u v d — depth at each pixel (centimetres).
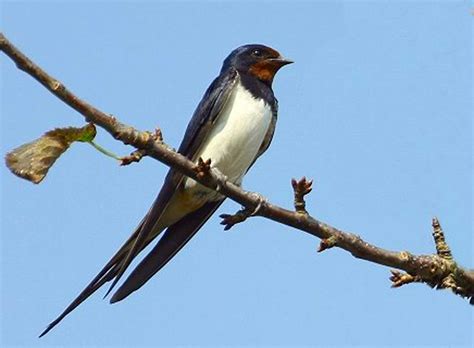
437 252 884
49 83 727
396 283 866
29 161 747
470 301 880
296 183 874
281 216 875
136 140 794
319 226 874
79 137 759
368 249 866
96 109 759
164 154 824
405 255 870
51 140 750
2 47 693
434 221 888
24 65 710
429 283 879
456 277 871
